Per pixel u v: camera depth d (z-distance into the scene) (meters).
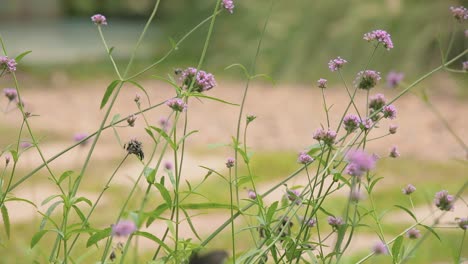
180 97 3.51
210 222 7.13
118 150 10.41
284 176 9.23
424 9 17.78
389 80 3.61
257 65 18.89
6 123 12.13
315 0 18.88
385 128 12.38
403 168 9.66
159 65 20.92
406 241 6.46
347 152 3.31
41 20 32.53
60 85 17.44
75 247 5.85
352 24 18.09
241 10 20.72
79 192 8.05
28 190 7.96
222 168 9.59
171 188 8.02
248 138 11.87
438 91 16.31
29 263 4.20
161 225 7.16
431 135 11.89
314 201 3.53
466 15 3.71
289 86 17.66
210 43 20.97
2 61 3.77
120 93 16.45
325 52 18.28
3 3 31.91
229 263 3.71
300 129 12.60
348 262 5.43
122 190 8.12
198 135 11.92
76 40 27.42
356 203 3.52
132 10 36.53
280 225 3.65
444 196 3.48
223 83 18.25
